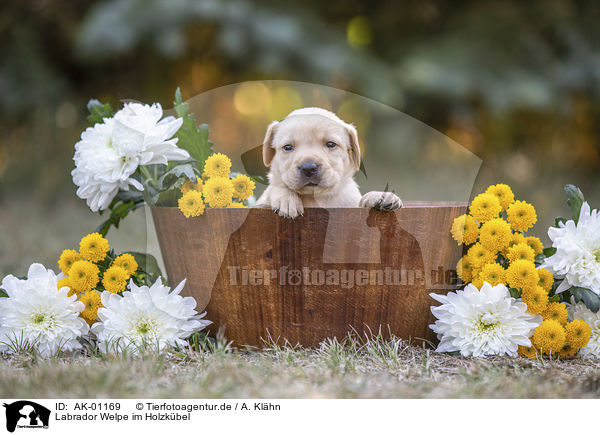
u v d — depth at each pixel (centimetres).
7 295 204
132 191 226
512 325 185
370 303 189
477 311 186
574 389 155
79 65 795
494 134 775
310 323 189
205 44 750
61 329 190
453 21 810
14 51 741
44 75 745
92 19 698
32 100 725
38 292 190
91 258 200
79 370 162
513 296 192
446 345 190
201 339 195
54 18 779
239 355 183
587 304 189
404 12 830
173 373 166
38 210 539
